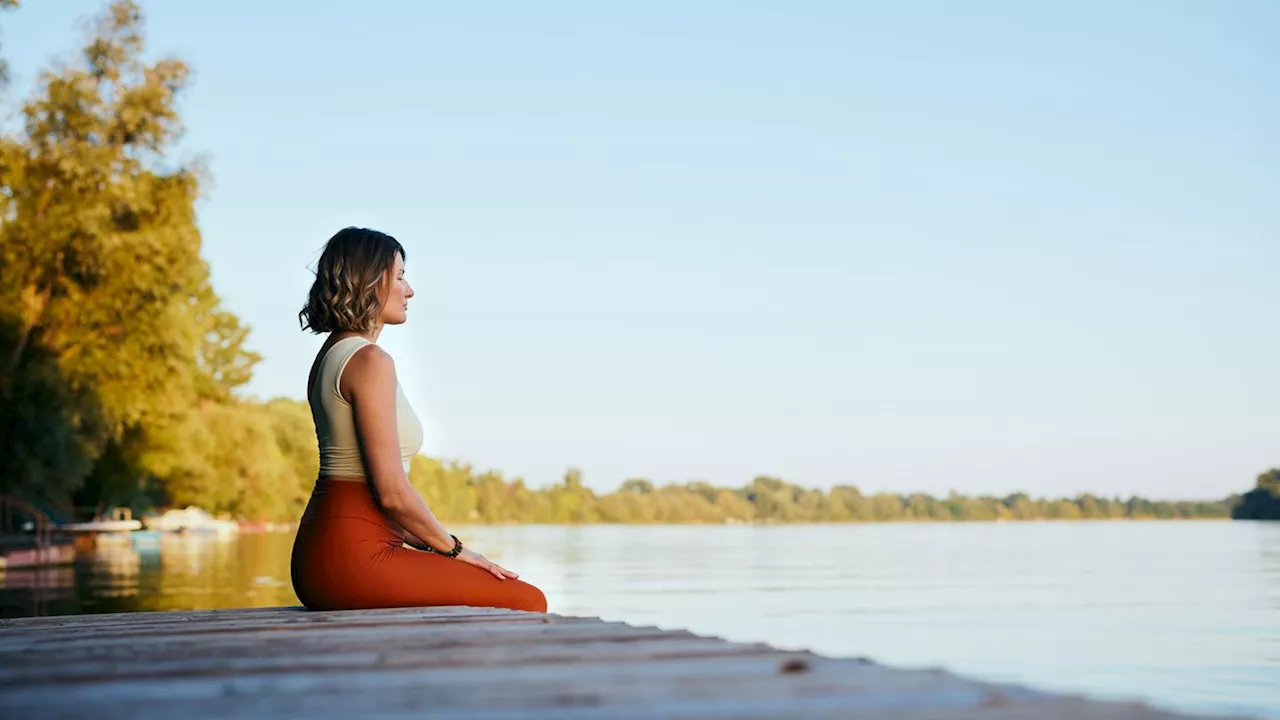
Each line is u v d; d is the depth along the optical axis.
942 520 194.00
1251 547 63.59
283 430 82.81
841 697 2.26
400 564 4.20
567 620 3.79
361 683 2.58
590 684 2.47
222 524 72.25
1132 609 23.23
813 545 73.62
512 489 178.12
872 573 38.19
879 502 193.25
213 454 54.16
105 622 4.13
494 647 3.12
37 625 4.09
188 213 29.17
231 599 18.17
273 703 2.35
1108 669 13.86
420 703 2.31
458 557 4.30
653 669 2.67
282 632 3.60
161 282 28.56
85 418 28.88
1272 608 23.36
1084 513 189.00
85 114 27.89
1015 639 17.42
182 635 3.62
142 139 28.77
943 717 2.03
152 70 28.77
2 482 29.34
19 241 27.19
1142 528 132.75
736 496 192.75
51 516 37.16
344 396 4.15
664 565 43.50
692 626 19.20
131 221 28.98
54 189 27.98
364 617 3.93
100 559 34.94
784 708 2.15
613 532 124.88
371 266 4.23
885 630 18.77
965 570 40.41
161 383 30.11
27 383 27.70
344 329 4.25
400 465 4.13
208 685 2.60
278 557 37.19
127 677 2.75
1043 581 33.50
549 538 92.06
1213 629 19.06
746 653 2.93
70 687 2.61
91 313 28.06
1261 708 10.59
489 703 2.29
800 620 20.45
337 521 4.17
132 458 38.66
